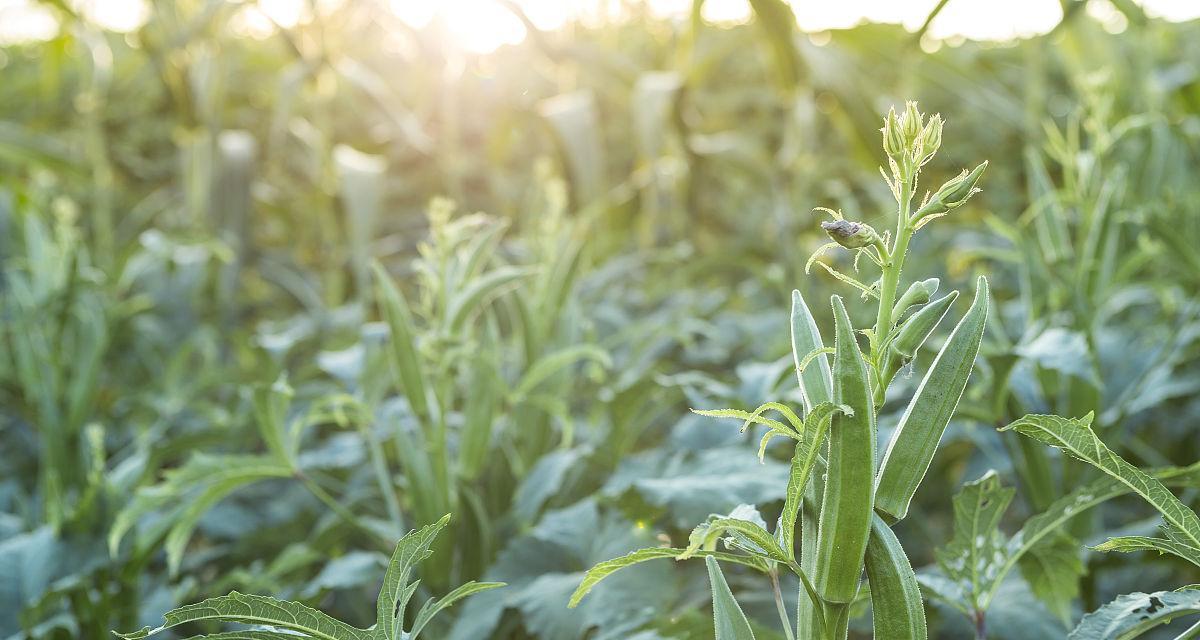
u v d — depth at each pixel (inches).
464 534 54.4
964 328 24.7
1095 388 53.4
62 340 76.4
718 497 44.3
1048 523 34.3
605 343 79.7
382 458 55.1
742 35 109.6
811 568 24.9
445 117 125.0
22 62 168.9
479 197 155.5
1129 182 77.4
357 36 133.7
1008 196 132.6
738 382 81.6
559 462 57.2
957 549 35.2
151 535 54.4
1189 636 27.9
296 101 155.1
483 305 58.8
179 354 92.8
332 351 86.9
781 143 164.7
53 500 56.0
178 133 138.3
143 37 127.0
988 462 63.2
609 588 44.5
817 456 24.2
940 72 114.3
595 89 139.8
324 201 127.9
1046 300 62.7
